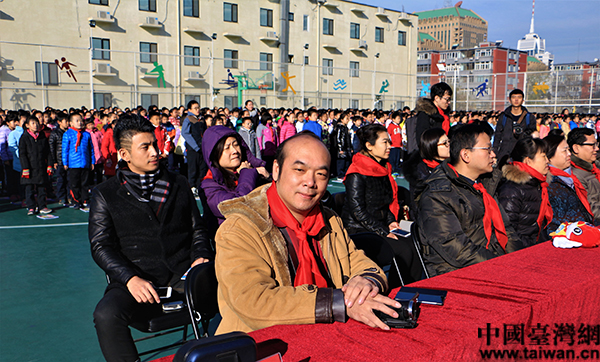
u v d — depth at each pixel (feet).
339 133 36.96
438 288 4.50
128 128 7.82
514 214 9.80
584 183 11.67
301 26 95.96
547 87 71.51
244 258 4.47
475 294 4.27
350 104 86.38
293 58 95.66
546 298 4.13
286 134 35.29
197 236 8.70
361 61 106.01
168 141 33.04
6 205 25.27
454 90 81.46
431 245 8.11
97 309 7.03
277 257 4.73
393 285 10.45
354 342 3.38
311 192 4.61
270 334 3.60
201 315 6.40
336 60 101.81
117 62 72.43
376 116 47.67
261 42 91.40
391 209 12.10
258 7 90.63
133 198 8.02
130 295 7.32
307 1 96.07
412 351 3.18
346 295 3.94
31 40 68.08
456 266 7.92
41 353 9.18
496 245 8.21
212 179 10.17
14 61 64.23
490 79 77.61
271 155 32.86
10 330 10.20
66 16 71.05
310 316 3.80
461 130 8.22
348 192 11.23
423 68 257.14
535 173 9.75
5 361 8.82
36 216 22.41
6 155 25.36
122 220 7.89
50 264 15.07
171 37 80.84
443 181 8.19
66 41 71.31
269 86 74.84
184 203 8.58
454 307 3.96
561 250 5.99
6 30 66.03
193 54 83.92
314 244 5.12
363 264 5.27
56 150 25.16
